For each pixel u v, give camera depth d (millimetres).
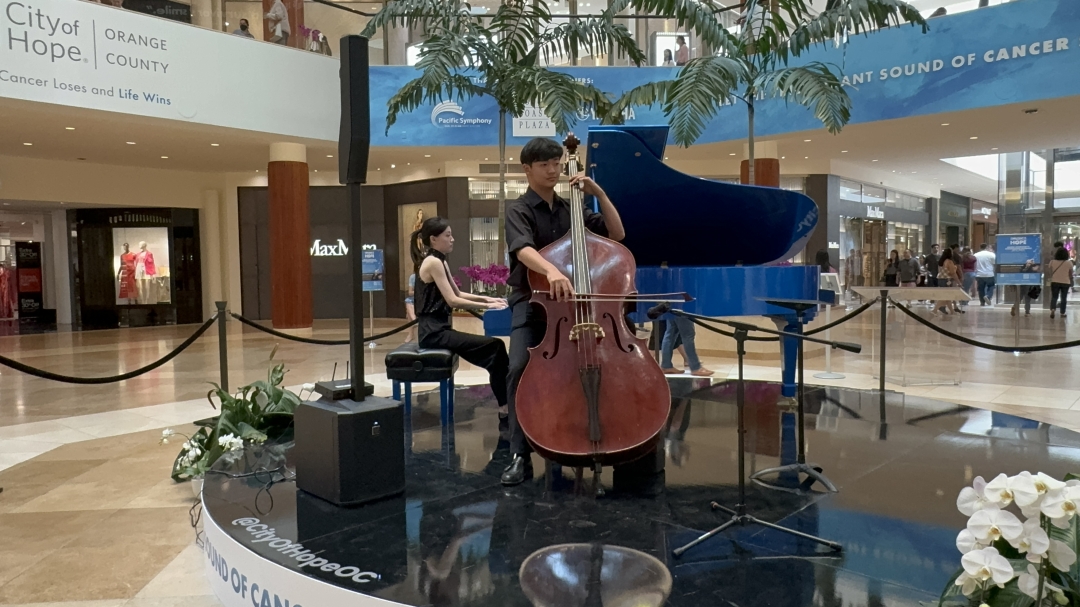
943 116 8969
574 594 1881
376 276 10836
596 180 3654
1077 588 1359
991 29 8211
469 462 3162
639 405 2512
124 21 8430
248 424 3625
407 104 7492
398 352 3934
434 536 2283
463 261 13914
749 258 4609
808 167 13969
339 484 2557
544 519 2441
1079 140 11273
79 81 8078
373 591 1901
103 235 14609
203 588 2527
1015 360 7836
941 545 2186
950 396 5691
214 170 14695
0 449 4508
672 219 4047
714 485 2801
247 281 15180
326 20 10656
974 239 26047
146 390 6570
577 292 2574
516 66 7168
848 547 2176
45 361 8703
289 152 11180
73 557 2807
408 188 14602
